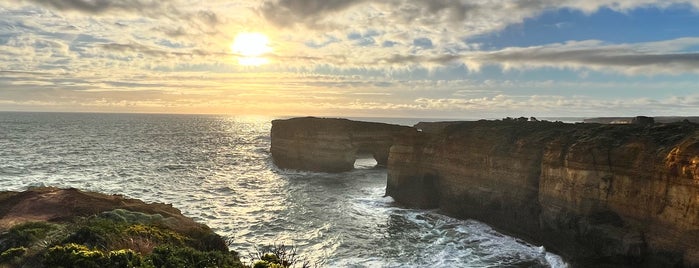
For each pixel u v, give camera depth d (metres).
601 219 29.91
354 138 80.19
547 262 30.61
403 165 51.38
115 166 78.00
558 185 33.38
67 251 14.61
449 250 32.81
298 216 42.75
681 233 24.73
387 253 31.80
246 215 42.88
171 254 16.08
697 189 23.83
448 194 46.22
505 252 32.59
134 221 20.39
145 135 166.62
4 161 78.62
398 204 49.34
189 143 136.88
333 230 37.69
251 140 157.38
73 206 23.56
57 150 101.44
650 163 27.52
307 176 72.00
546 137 37.97
